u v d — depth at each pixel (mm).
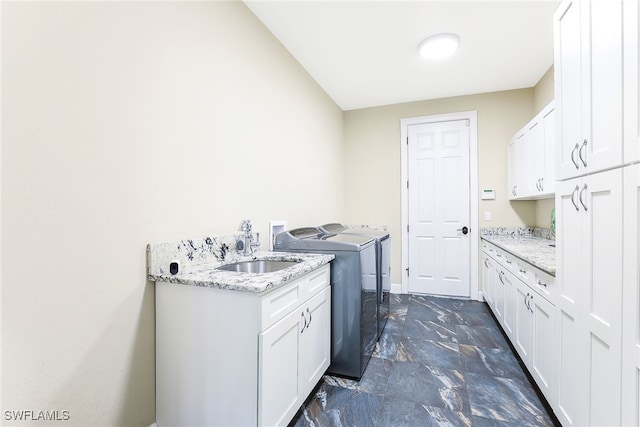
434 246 3779
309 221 3023
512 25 2232
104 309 1154
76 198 1060
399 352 2283
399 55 2670
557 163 1442
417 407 1647
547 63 2820
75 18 1054
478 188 3592
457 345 2393
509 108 3477
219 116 1776
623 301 965
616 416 1000
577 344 1252
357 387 1842
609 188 1034
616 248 999
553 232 2834
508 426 1494
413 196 3869
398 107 3914
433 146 3773
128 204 1247
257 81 2148
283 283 1347
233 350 1230
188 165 1557
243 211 1996
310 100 3059
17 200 908
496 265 2760
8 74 885
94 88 1114
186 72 1544
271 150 2336
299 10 2070
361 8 2051
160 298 1356
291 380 1439
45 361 978
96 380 1127
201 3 1643
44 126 968
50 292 988
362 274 1982
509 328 2314
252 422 1205
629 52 931
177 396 1331
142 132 1308
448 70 2963
